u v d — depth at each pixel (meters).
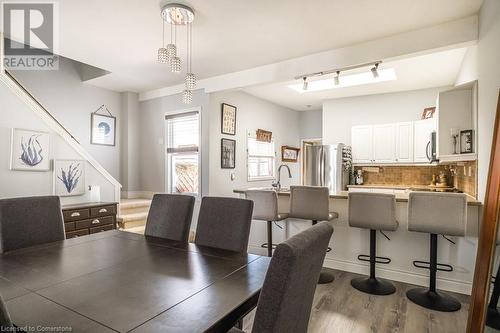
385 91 5.18
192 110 4.77
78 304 1.07
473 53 2.91
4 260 1.57
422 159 4.75
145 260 1.59
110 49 3.41
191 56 3.63
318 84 5.07
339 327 2.19
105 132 5.16
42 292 1.17
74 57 3.67
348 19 2.71
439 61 3.68
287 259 0.85
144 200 5.10
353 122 5.60
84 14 2.64
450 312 2.41
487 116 2.36
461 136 3.00
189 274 1.38
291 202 3.15
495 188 1.84
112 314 1.00
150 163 5.40
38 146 3.46
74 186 3.85
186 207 2.19
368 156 5.28
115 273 1.39
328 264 3.46
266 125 6.00
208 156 4.58
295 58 3.69
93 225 3.70
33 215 2.02
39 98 4.30
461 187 3.94
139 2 2.44
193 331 0.90
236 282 1.28
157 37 3.09
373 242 2.93
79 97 4.79
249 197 3.28
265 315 0.87
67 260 1.58
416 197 2.50
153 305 1.07
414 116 5.07
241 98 5.30
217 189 4.72
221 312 1.02
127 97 5.38
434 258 2.62
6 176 3.19
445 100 3.09
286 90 5.24
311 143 7.25
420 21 2.75
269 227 3.29
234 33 3.00
